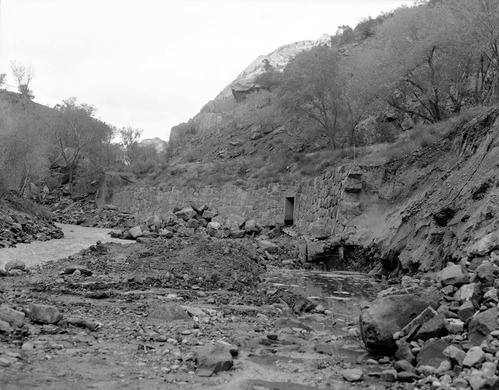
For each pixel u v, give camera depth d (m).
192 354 6.75
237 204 35.38
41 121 53.72
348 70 32.94
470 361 5.64
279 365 6.75
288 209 32.31
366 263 20.64
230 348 7.15
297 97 36.69
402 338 6.91
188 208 34.69
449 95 26.52
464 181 15.73
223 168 42.59
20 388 5.14
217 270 15.84
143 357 6.68
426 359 6.24
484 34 22.14
